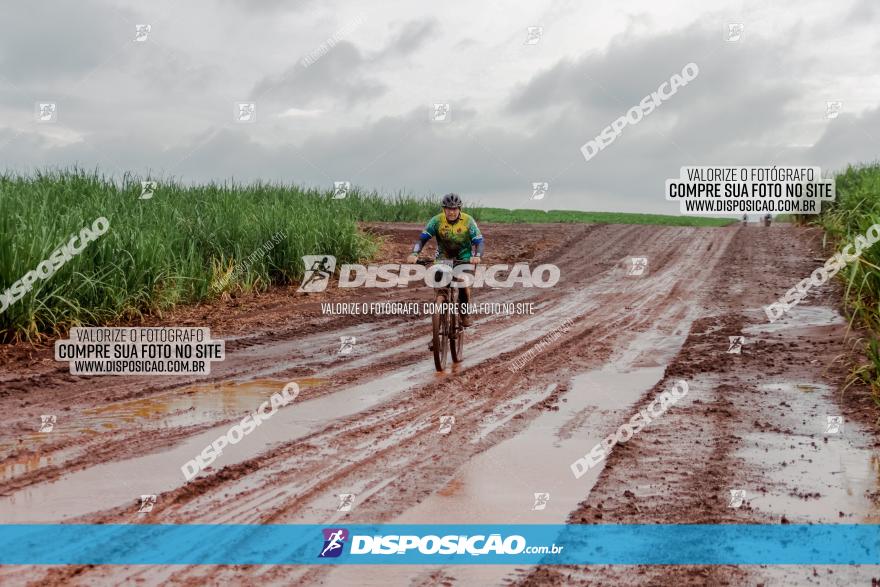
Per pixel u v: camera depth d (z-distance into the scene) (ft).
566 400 27.73
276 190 81.71
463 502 17.54
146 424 23.86
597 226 100.27
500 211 141.79
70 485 18.26
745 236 88.12
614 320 46.47
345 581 13.55
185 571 13.78
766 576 13.91
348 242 66.23
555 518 16.61
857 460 20.61
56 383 29.09
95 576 13.48
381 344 39.29
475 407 26.78
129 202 55.21
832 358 32.55
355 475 19.39
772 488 18.52
